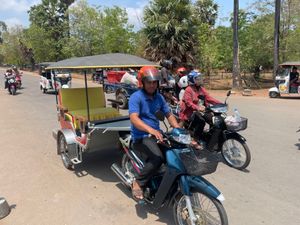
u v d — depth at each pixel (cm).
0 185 529
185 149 368
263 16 2522
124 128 491
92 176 565
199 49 2389
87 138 536
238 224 395
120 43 3462
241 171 570
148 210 438
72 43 3691
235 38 2006
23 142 789
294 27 2405
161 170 391
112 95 1642
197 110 607
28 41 5522
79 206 454
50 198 480
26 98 1694
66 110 644
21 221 415
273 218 408
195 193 363
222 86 2516
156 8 2175
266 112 1156
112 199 474
